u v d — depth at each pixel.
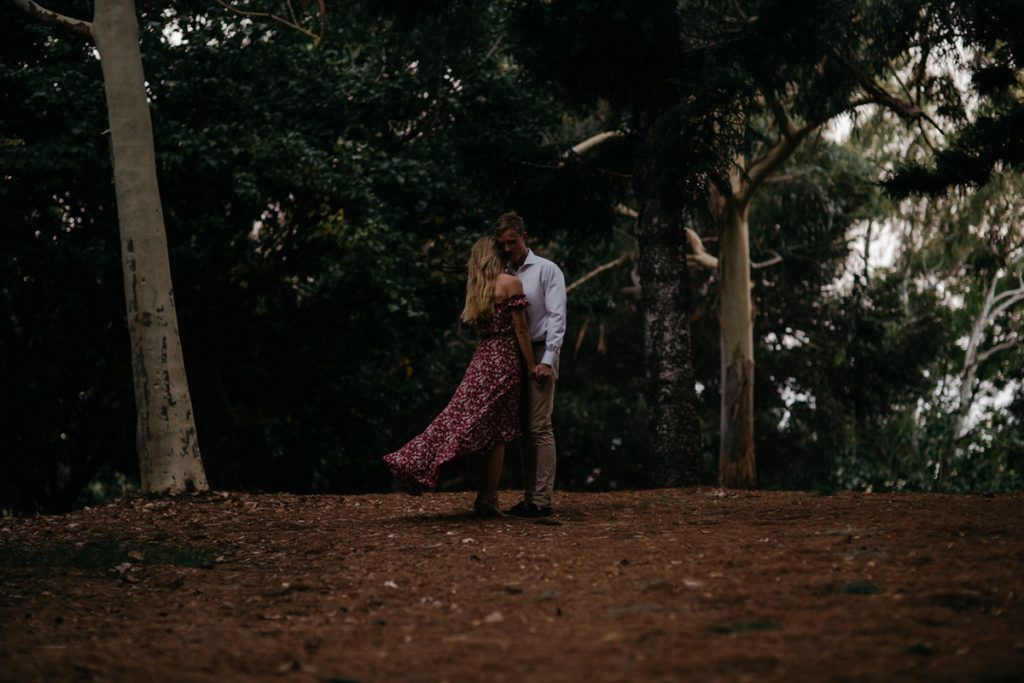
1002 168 11.77
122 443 17.81
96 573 5.58
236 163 14.52
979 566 4.29
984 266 23.17
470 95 16.55
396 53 15.62
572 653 3.32
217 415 16.73
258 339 17.59
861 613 3.62
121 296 15.60
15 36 13.98
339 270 16.06
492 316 6.57
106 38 9.48
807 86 16.34
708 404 29.59
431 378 21.61
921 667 2.96
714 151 11.83
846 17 14.77
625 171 13.10
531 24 11.59
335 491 23.69
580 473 29.12
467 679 3.10
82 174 13.91
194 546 6.34
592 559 4.98
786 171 23.94
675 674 3.00
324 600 4.57
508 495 8.31
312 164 14.23
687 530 5.83
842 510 6.44
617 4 10.97
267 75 15.55
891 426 28.06
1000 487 26.19
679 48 12.04
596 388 29.59
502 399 6.55
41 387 16.00
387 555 5.52
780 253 25.48
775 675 2.94
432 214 16.06
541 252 19.95
